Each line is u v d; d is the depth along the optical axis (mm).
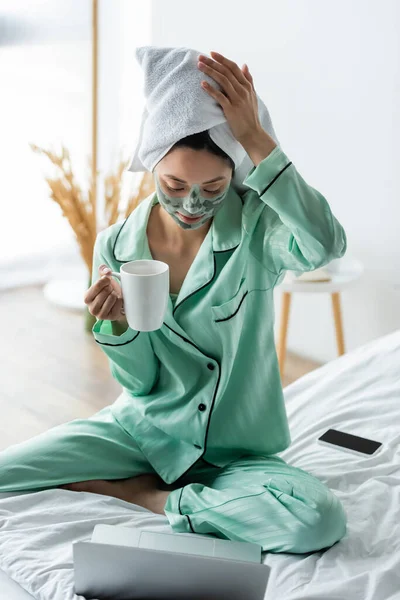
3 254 3996
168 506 1786
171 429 1881
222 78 1508
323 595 1488
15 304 3822
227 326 1740
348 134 2912
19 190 3949
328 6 2838
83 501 1826
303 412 2213
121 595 1490
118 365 1855
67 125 3994
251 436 1873
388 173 2836
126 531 1605
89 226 3477
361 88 2826
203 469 1915
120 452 1941
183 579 1437
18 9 3662
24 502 1782
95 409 2898
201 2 3270
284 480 1705
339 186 3000
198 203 1615
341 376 2336
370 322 3043
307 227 1548
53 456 1888
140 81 3945
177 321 1794
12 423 2783
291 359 3273
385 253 2928
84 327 3582
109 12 3932
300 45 2959
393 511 1775
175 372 1853
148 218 1818
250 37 3117
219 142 1562
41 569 1559
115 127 4125
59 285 3996
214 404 1817
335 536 1648
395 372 2316
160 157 1591
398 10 2654
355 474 1911
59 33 3822
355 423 2133
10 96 3773
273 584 1543
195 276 1745
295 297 3250
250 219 1714
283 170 1540
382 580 1526
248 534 1680
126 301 1525
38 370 3184
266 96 3143
